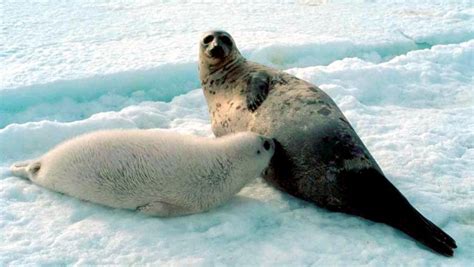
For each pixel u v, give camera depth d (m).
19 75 6.27
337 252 3.44
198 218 3.78
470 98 6.23
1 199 3.97
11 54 7.12
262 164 4.04
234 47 4.85
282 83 4.40
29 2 10.34
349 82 6.45
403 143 4.91
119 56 7.03
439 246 3.43
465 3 10.49
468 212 3.91
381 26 8.80
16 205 3.91
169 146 3.86
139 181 3.74
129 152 3.81
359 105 5.85
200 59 4.93
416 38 8.17
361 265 3.32
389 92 6.36
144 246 3.46
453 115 5.70
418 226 3.52
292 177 4.04
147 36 8.12
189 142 3.95
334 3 10.62
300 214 3.89
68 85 6.11
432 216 3.83
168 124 5.58
